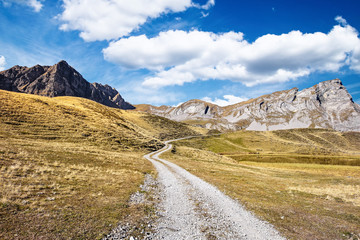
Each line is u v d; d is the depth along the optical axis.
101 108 128.88
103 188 18.75
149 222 13.15
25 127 47.94
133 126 126.12
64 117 64.69
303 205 19.86
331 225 14.69
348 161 94.81
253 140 197.25
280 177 42.22
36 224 10.15
